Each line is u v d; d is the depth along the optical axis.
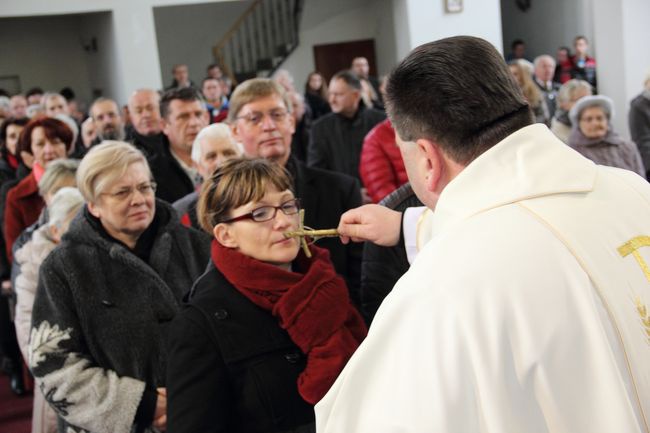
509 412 0.94
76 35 12.86
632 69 7.63
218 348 1.61
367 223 1.65
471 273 0.99
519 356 0.96
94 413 1.92
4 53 12.58
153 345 2.03
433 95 1.08
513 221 1.04
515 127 1.11
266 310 1.67
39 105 7.52
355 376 1.02
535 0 14.07
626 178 1.19
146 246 2.18
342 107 4.75
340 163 4.77
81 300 2.00
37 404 2.57
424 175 1.15
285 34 13.62
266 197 1.69
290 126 2.71
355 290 2.47
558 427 0.95
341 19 13.52
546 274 0.99
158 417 1.96
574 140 4.25
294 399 1.62
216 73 10.20
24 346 2.55
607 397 0.95
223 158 2.89
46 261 2.05
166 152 3.54
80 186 2.07
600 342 0.97
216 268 1.74
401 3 10.32
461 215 1.08
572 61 10.39
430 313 0.99
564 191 1.08
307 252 1.68
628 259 1.04
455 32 10.33
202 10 13.62
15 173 4.89
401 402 0.97
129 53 10.21
